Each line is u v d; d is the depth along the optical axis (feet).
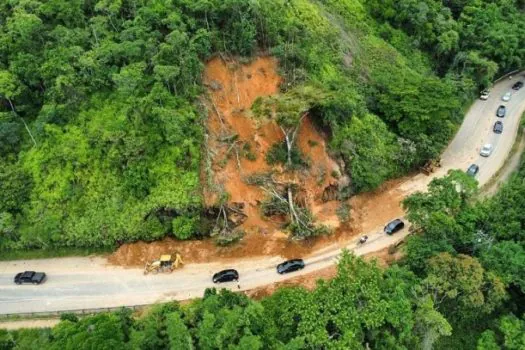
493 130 262.47
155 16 206.69
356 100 228.43
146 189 183.42
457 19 338.54
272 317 145.48
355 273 150.00
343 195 205.87
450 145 252.01
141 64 193.57
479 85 298.76
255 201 191.21
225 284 171.94
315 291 149.89
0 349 146.41
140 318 151.94
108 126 189.88
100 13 220.84
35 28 206.39
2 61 207.92
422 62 300.40
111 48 198.08
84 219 182.29
